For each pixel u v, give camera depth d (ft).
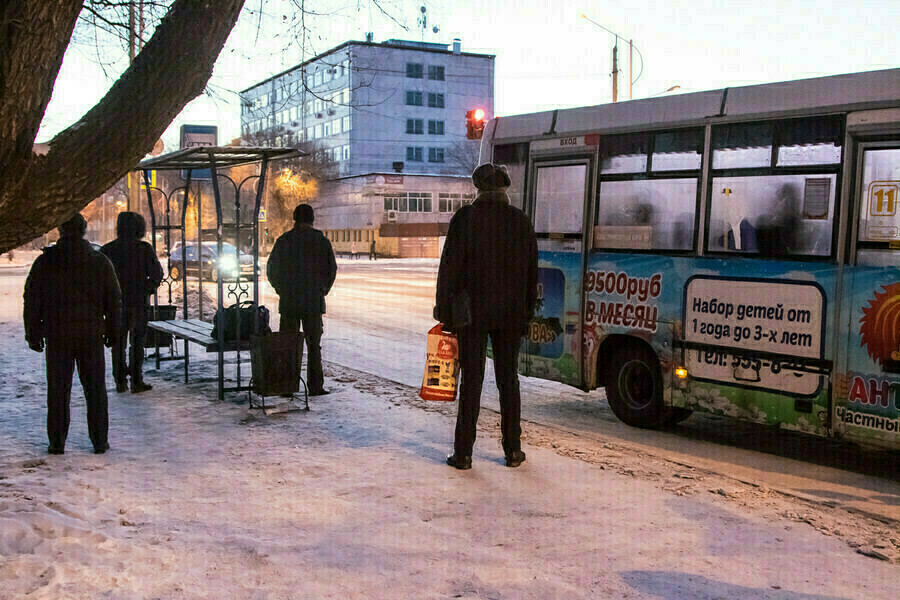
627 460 20.42
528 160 27.63
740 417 21.59
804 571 13.10
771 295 20.80
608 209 25.08
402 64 296.10
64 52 12.91
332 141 297.94
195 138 40.32
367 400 27.30
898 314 18.31
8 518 13.62
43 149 15.28
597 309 25.44
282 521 14.96
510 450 19.30
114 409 25.26
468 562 13.11
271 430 22.58
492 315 18.63
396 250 242.99
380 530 14.57
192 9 13.93
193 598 11.39
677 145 23.17
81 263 19.49
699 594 12.09
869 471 20.52
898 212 18.40
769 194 20.90
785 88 20.74
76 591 11.32
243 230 27.12
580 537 14.43
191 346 40.93
